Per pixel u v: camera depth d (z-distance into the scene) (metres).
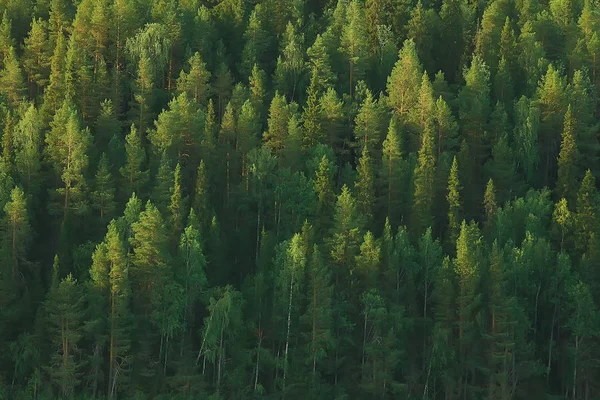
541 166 131.25
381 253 107.12
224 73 136.38
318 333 100.50
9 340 100.62
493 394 100.94
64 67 130.62
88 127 120.94
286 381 101.50
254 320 103.94
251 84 138.00
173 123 118.88
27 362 98.38
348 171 120.69
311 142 124.56
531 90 139.00
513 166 123.00
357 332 105.69
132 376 100.19
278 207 114.69
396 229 117.00
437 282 104.06
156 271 100.31
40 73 137.62
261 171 115.44
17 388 97.44
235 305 102.00
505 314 101.31
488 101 132.00
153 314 99.94
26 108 123.31
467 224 119.81
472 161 126.06
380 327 102.06
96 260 99.38
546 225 115.38
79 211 109.62
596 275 108.06
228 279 110.75
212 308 98.75
